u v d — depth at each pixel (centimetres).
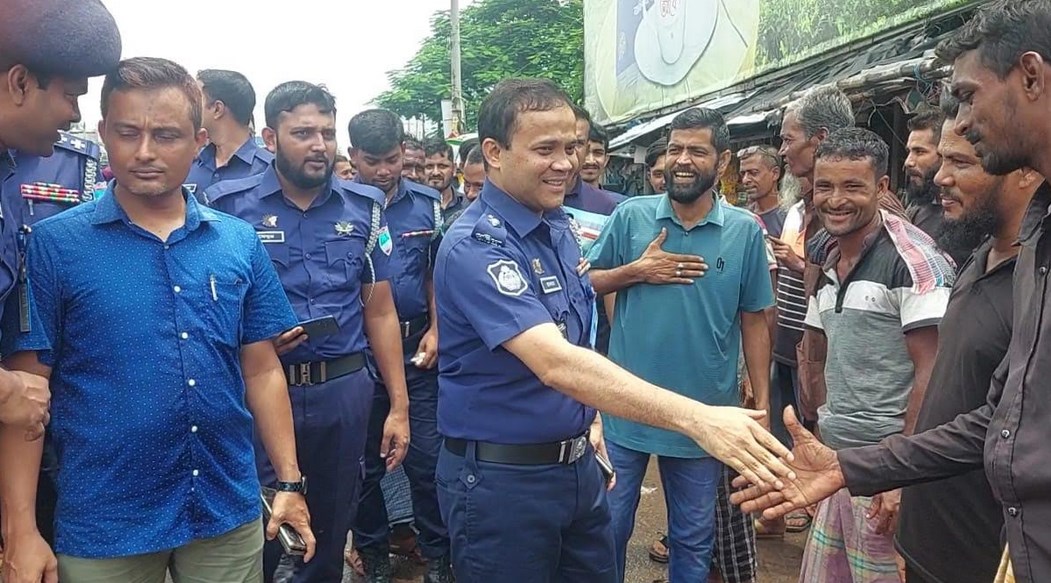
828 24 689
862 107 530
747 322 296
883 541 231
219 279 195
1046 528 140
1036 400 141
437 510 349
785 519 391
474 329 199
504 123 199
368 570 357
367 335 314
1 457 175
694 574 284
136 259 185
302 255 282
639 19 1217
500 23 2628
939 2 533
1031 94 136
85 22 157
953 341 192
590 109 1519
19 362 175
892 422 230
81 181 249
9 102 153
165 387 185
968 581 195
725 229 286
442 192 545
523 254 204
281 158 276
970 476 192
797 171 362
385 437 312
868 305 232
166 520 187
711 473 284
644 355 289
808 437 197
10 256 171
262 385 219
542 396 202
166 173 182
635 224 297
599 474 226
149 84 179
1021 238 152
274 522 216
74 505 183
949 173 193
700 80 991
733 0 888
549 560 212
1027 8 134
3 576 176
